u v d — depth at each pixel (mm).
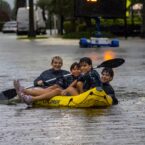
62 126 23172
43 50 74750
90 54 66250
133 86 36812
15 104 29516
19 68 48906
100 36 84500
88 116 25562
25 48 80188
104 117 25312
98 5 89125
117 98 31453
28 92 29109
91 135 21312
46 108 28000
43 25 145750
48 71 30484
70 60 56000
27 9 140875
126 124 23609
